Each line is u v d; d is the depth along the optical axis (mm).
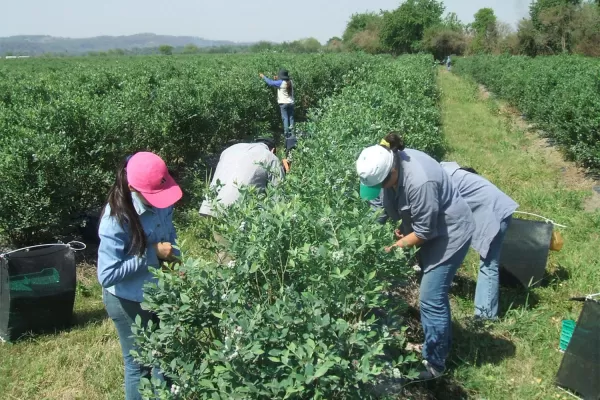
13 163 5832
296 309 2537
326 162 4691
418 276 5465
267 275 3012
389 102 8266
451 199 3721
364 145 5141
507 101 21734
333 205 3596
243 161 4824
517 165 10719
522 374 4289
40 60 50312
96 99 8672
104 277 3023
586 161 10227
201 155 10531
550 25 48406
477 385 4117
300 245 2986
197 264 2820
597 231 7047
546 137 13461
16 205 5879
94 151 6906
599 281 5664
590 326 3846
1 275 4648
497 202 4652
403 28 74125
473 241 4727
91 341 4809
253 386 2270
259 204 3471
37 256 4711
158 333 2717
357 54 31062
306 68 19016
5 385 4227
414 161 3576
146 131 8320
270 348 2525
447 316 3926
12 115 7438
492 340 4668
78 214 6801
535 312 5043
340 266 2693
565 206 8164
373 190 3525
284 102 13711
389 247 3062
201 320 2766
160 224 3230
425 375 4035
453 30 71125
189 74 16062
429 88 16062
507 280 5449
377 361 2604
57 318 4902
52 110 7004
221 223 3533
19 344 4730
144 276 3215
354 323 2816
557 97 12930
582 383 3936
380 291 3102
